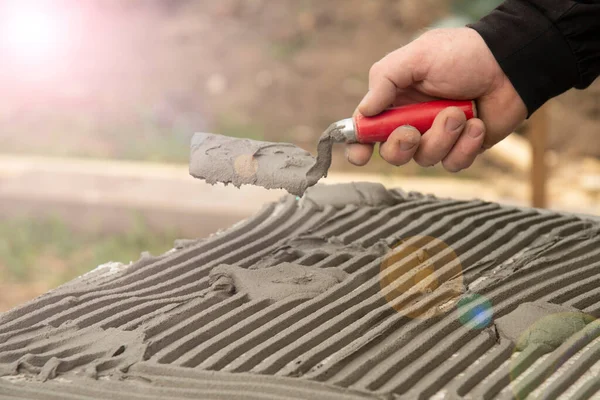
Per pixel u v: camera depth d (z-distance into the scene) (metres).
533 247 1.44
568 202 3.62
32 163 3.64
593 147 4.09
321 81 4.70
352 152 1.37
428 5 5.02
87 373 1.09
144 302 1.28
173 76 4.85
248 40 5.13
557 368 1.10
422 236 1.46
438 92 1.43
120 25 5.43
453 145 1.38
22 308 1.26
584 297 1.26
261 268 1.35
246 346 1.14
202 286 1.33
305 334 1.17
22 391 1.06
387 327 1.17
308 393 1.02
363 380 1.06
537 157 3.09
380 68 1.39
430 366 1.10
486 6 4.66
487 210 1.63
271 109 4.51
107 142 4.14
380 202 1.65
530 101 1.42
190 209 3.15
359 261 1.38
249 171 1.30
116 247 3.15
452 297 1.26
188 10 5.54
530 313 1.20
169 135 4.24
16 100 4.64
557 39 1.38
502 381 1.05
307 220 1.59
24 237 3.26
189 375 1.08
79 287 1.35
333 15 5.18
